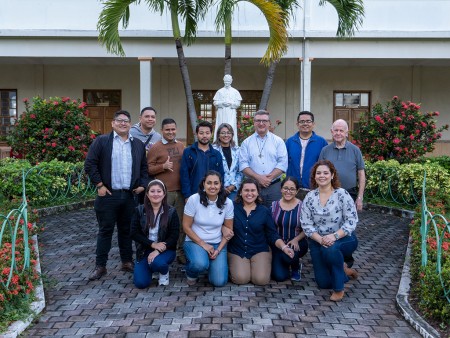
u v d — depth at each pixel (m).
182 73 10.95
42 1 12.09
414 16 12.14
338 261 4.40
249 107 14.91
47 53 12.20
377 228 7.51
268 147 5.40
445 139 14.88
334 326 3.85
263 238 4.89
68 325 3.83
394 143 10.23
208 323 3.86
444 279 3.89
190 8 10.89
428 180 8.34
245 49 12.15
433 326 3.74
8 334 3.51
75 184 9.60
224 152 5.42
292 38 12.12
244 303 4.32
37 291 4.41
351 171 5.21
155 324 3.84
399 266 5.52
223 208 4.79
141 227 4.69
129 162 4.98
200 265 4.60
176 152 5.42
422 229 5.05
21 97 14.84
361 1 10.60
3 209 6.90
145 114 5.61
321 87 14.88
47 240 6.63
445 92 14.83
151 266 4.66
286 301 4.39
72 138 10.44
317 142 5.50
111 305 4.25
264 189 5.44
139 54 12.18
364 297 4.54
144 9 12.06
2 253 4.52
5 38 12.11
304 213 4.66
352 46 12.20
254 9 12.05
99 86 14.91
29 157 10.39
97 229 7.35
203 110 14.91
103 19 10.11
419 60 13.30
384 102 14.86
